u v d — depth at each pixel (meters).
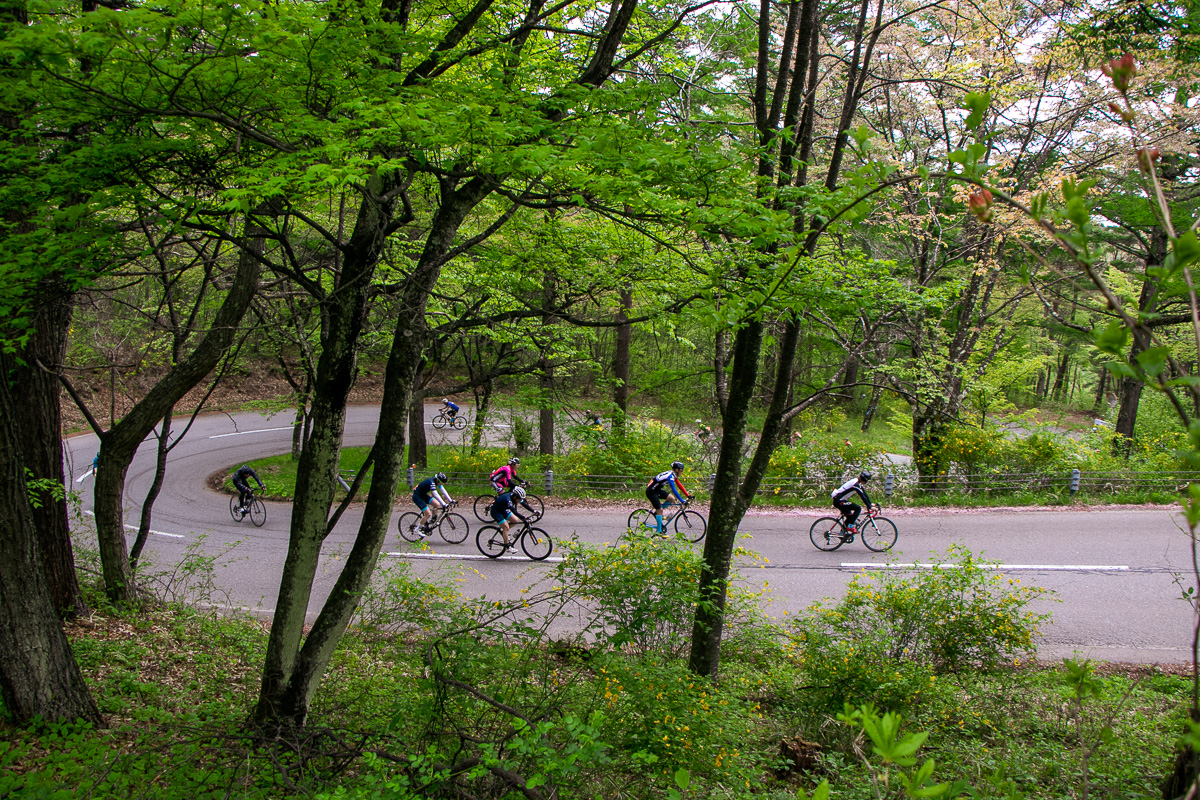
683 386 19.52
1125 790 5.21
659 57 8.78
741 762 5.49
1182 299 2.03
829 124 13.93
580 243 8.12
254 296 9.45
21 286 5.00
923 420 17.86
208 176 5.15
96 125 4.71
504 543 12.98
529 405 16.09
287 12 3.73
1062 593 11.11
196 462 22.69
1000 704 7.35
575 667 6.72
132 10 3.50
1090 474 16.95
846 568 12.47
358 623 8.39
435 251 6.21
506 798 4.51
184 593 11.07
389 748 5.13
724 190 4.79
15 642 5.66
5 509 5.60
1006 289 18.86
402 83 4.78
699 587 7.49
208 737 4.98
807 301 6.22
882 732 1.24
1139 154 1.32
